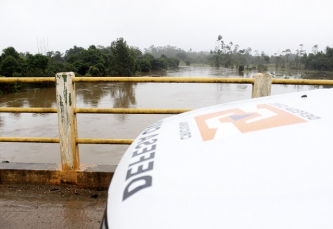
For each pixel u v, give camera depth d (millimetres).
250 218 662
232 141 964
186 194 766
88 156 10742
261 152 866
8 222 1997
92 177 2498
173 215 715
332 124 969
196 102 24516
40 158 10625
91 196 2402
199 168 854
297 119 1056
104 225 860
